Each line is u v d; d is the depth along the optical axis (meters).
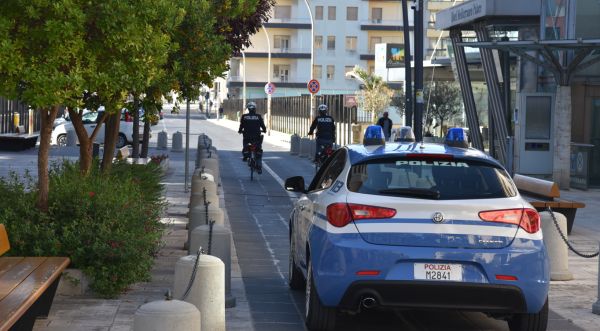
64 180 14.82
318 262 10.34
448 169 10.64
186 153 29.67
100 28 12.27
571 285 15.11
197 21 18.41
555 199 22.84
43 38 11.85
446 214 10.16
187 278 10.02
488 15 40.88
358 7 161.38
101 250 12.51
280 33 162.50
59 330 10.62
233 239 19.94
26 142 49.91
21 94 12.53
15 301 8.66
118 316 11.43
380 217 10.18
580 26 35.06
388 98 89.44
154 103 16.95
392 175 10.53
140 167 21.92
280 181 36.28
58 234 13.02
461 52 47.88
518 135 38.81
